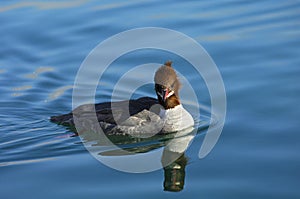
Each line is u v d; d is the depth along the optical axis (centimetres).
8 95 1717
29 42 1928
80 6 2102
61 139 1453
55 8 2105
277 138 1328
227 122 1432
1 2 2166
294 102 1480
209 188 1145
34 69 1817
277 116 1427
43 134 1489
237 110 1481
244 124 1409
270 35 1831
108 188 1156
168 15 1994
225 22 1934
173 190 1145
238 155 1271
